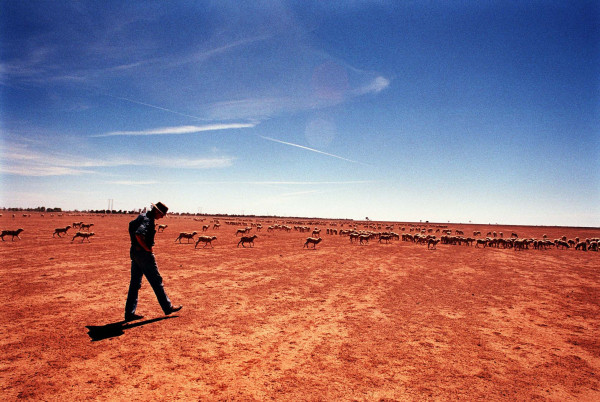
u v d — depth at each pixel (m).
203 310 7.67
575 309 8.62
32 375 4.22
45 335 5.70
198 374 4.43
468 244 34.25
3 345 5.19
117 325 6.38
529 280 13.04
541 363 5.15
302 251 22.50
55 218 71.50
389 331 6.55
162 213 6.67
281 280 11.83
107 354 4.98
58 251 17.67
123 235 30.27
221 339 5.83
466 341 6.09
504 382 4.46
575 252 27.47
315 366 4.82
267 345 5.63
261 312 7.69
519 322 7.40
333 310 8.07
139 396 3.78
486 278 13.29
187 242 27.14
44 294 8.59
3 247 18.81
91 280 10.50
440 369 4.83
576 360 5.30
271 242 29.77
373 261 18.05
